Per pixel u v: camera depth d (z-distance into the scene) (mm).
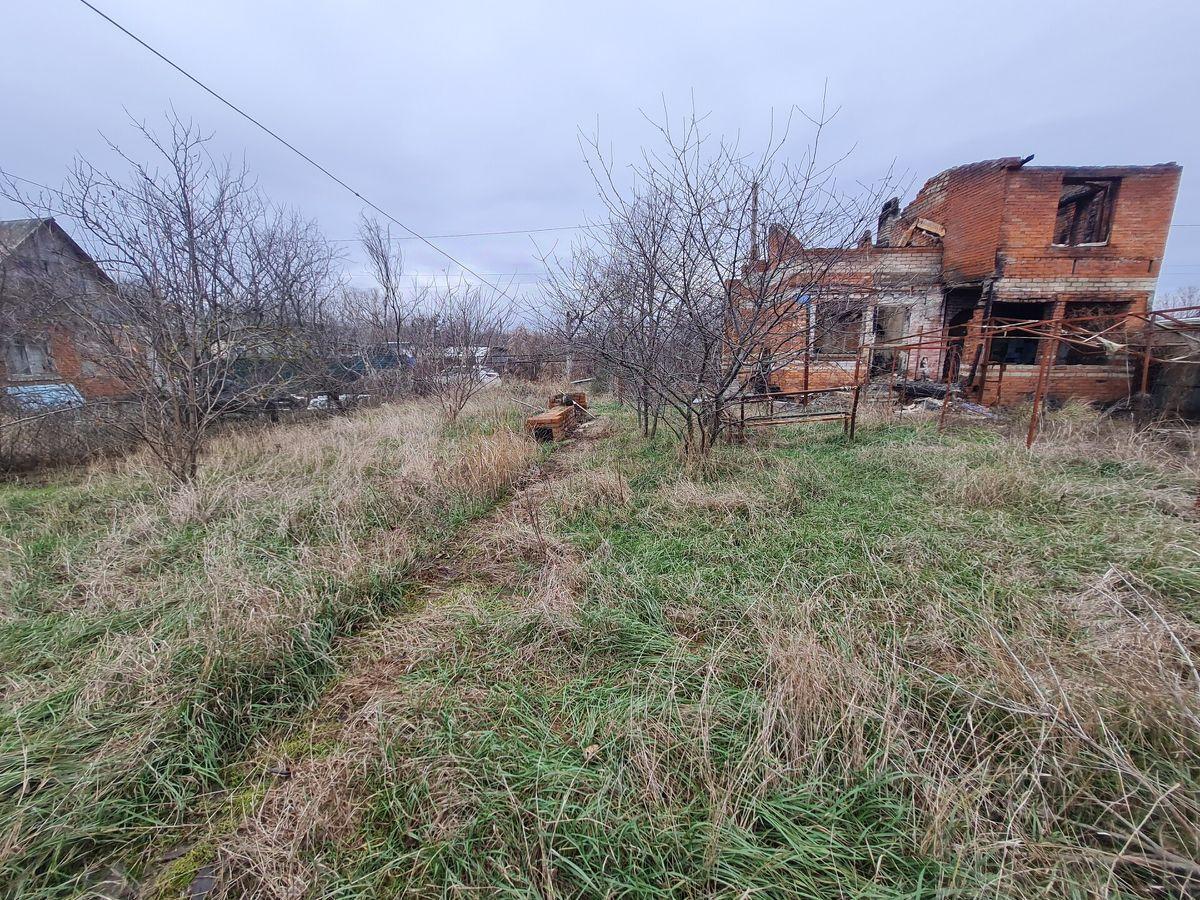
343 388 10734
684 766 1715
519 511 4344
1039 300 9500
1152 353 7445
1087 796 1479
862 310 6672
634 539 3678
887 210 13273
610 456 6020
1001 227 9328
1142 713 1679
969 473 4355
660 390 5543
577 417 9172
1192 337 6477
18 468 6320
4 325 6844
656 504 4254
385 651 2506
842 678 1920
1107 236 9312
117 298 4875
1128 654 2051
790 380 10711
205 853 1569
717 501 4074
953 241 10391
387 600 3008
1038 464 4723
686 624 2617
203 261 6859
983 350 8766
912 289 10242
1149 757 1582
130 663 2268
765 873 1365
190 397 5027
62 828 1558
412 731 1938
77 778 1718
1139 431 5832
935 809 1437
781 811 1529
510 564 3430
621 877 1379
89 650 2488
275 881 1417
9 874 1439
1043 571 2877
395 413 9719
